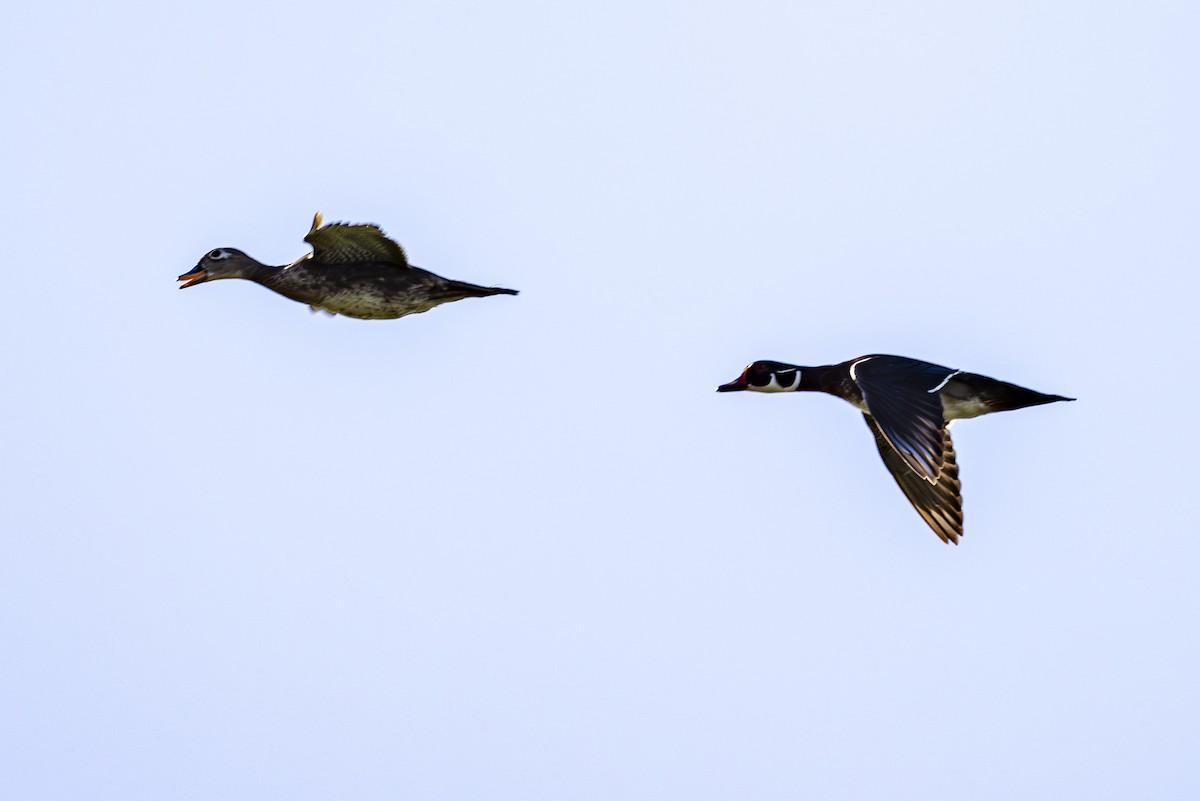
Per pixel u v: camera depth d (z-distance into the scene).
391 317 21.34
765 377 21.28
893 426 18.91
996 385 19.66
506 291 21.09
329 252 21.05
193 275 22.03
